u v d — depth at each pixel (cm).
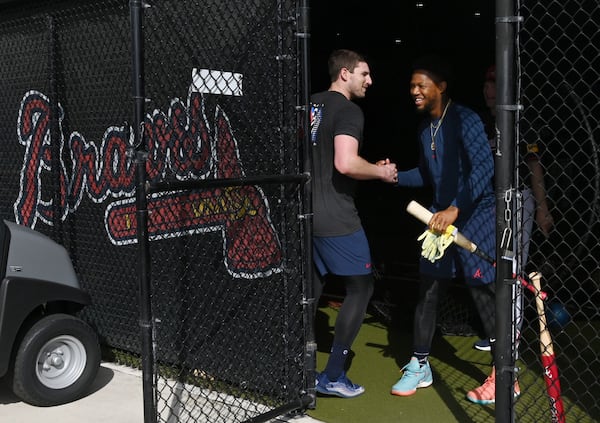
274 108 378
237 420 374
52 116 508
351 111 386
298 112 369
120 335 492
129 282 480
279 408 364
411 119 1255
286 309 386
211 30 399
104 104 479
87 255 504
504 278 292
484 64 1121
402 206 1071
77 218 507
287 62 370
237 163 397
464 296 530
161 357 453
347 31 1096
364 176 382
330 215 388
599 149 599
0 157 558
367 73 405
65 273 415
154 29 427
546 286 439
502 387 298
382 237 929
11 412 395
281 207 380
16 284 387
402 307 587
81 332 412
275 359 396
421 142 420
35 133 527
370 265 401
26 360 391
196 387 427
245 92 388
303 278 377
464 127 390
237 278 408
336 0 906
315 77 1194
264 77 380
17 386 394
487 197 397
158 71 429
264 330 399
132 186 467
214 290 421
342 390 405
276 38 372
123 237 478
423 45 1155
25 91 530
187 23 410
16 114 539
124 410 398
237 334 411
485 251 395
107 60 473
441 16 996
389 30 1085
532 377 425
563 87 636
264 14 375
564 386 416
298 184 371
